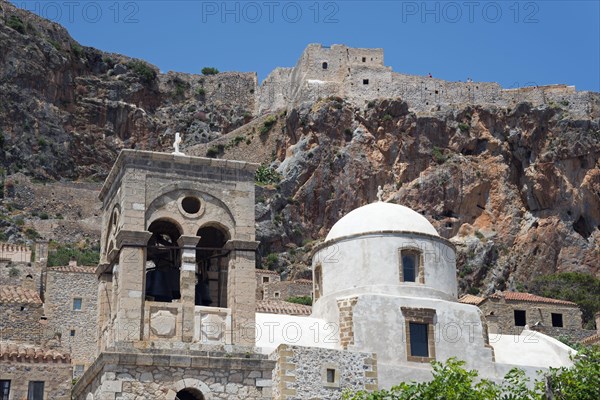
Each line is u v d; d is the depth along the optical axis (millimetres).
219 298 40562
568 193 141750
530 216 142500
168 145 188125
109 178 42031
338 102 151625
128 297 37688
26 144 166875
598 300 122000
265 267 132000
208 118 194750
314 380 44469
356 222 52625
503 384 49750
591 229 142625
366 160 145875
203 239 41656
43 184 154375
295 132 153625
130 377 36406
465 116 149750
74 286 83125
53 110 175000
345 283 51000
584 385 42906
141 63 195625
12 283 86062
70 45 186250
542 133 146500
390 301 48938
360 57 161500
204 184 40438
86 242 138375
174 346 37469
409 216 52812
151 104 194375
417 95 155625
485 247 136625
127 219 38719
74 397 41375
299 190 143250
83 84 184250
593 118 149375
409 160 146625
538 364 52156
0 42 170625
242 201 40656
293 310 64062
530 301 92625
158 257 41156
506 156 147250
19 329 66125
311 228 142000
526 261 137375
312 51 161125
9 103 167750
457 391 40562
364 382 45531
